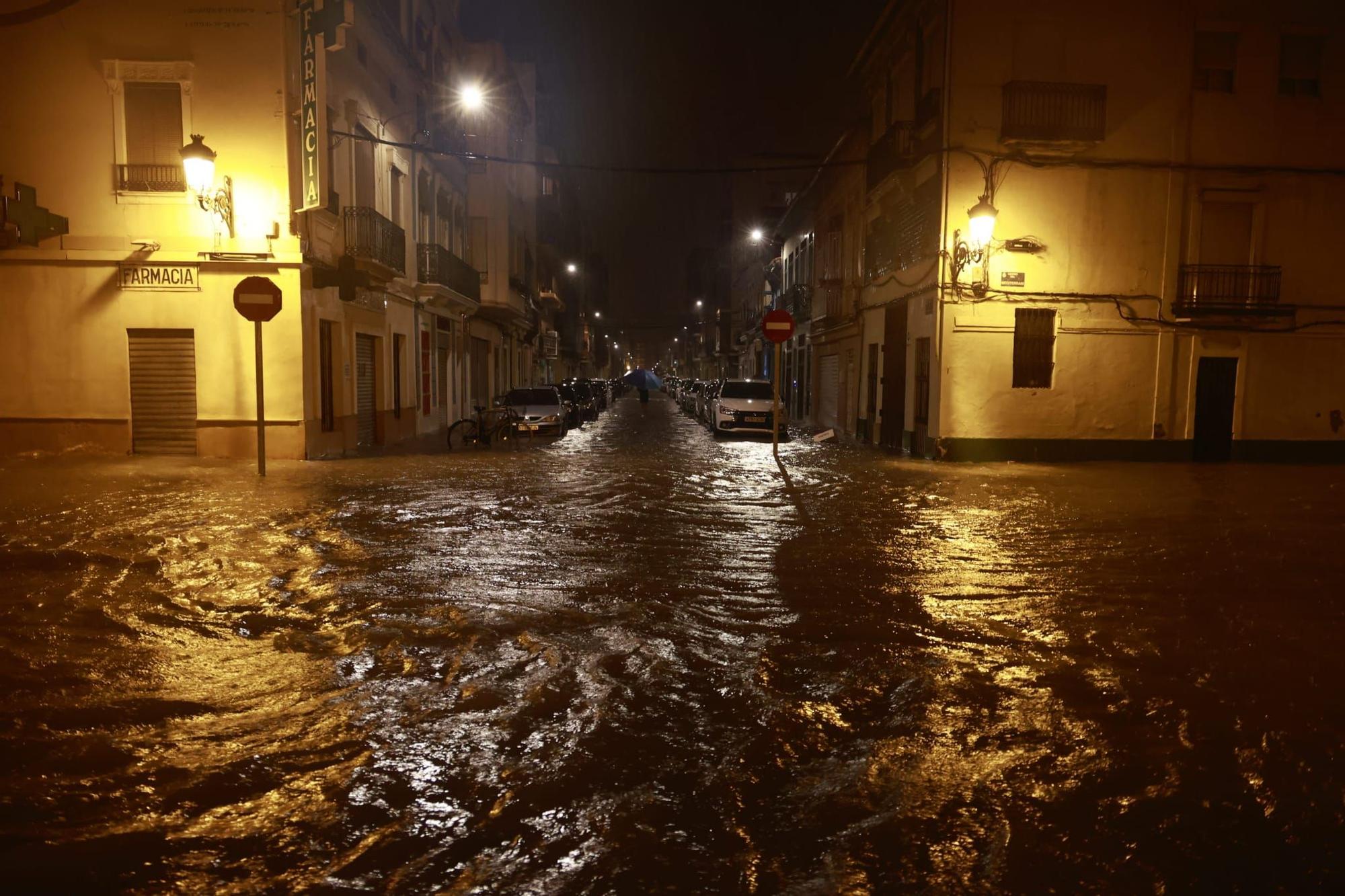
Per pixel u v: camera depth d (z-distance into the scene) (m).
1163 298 18.61
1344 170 18.88
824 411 30.31
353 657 4.93
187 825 3.10
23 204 14.55
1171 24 18.20
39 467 13.80
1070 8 17.92
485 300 31.69
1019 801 3.38
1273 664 5.08
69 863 2.83
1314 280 19.00
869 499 11.81
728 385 25.66
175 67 15.27
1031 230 18.17
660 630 5.55
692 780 3.52
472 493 11.72
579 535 8.77
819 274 30.80
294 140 15.53
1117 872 2.91
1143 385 18.70
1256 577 7.28
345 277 16.62
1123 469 16.81
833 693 4.51
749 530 9.26
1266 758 3.81
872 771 3.62
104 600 6.02
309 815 3.19
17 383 15.72
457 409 29.05
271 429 15.77
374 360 20.58
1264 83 18.56
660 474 14.45
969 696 4.50
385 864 2.87
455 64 28.52
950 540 8.84
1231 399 19.03
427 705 4.25
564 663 4.88
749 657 5.05
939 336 18.11
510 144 33.66
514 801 3.31
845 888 2.78
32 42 15.29
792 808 3.30
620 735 3.94
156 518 9.26
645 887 2.77
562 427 23.69
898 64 21.20
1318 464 18.84
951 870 2.90
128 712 4.09
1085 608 6.28
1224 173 18.56
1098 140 17.70
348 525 9.08
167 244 15.49
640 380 45.16
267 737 3.86
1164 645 5.41
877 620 5.87
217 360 15.66
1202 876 2.89
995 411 18.28
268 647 5.10
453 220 28.55
